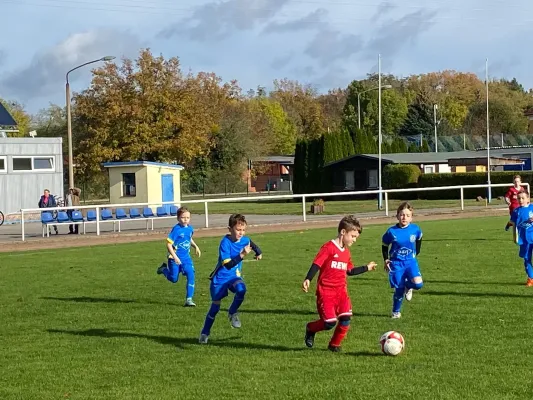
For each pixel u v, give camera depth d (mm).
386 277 15539
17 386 7965
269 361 8703
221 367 8492
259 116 97250
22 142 41188
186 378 8078
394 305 11062
